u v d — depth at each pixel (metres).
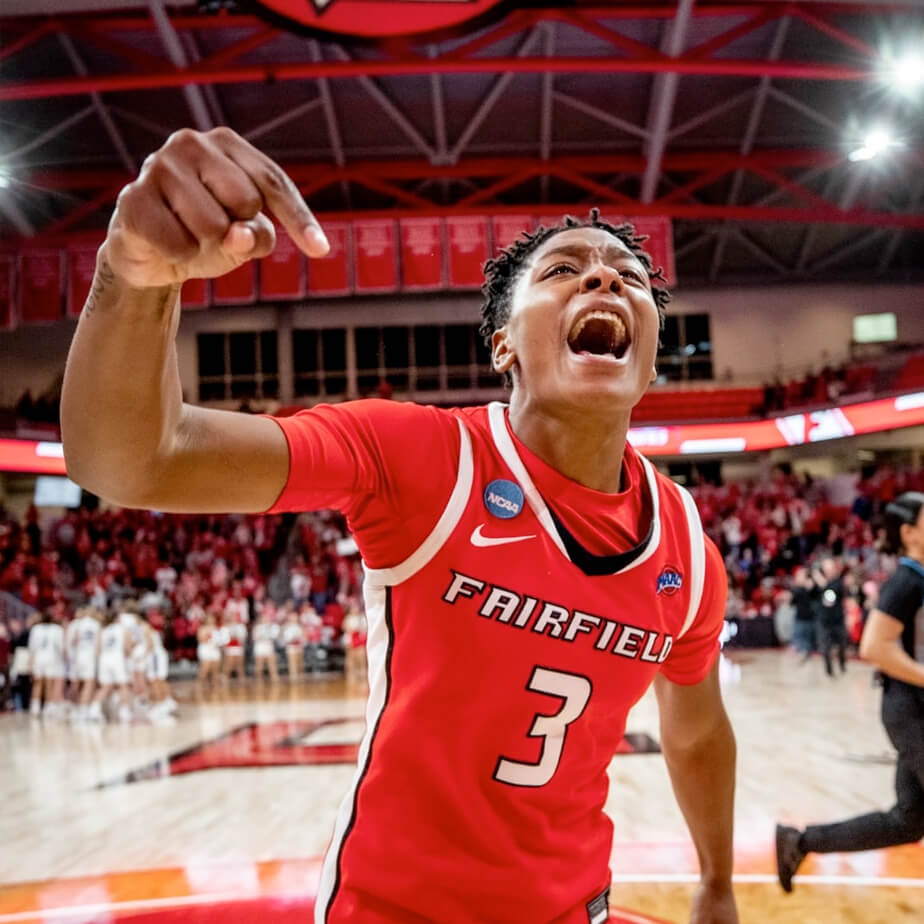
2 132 17.03
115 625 9.91
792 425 18.41
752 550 17.86
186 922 3.08
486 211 17.53
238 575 17.09
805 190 18.45
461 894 1.04
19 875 3.77
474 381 22.09
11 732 9.12
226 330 22.31
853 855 3.71
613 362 1.12
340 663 14.94
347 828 1.07
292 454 0.98
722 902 1.53
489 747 1.06
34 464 17.02
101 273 0.80
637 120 17.75
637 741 6.71
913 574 2.69
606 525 1.16
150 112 16.94
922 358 19.62
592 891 1.16
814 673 11.41
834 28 13.52
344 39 8.44
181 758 6.78
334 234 17.08
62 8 13.12
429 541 1.05
